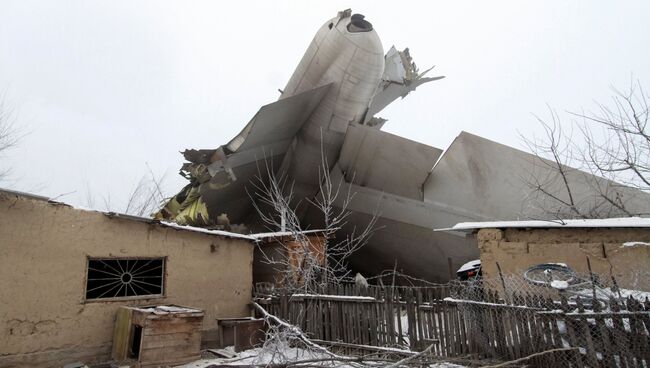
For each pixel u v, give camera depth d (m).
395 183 14.96
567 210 11.76
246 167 14.91
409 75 20.91
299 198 17.53
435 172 14.39
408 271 17.25
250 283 9.28
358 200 16.08
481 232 8.48
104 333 7.00
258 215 18.56
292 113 13.77
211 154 13.71
